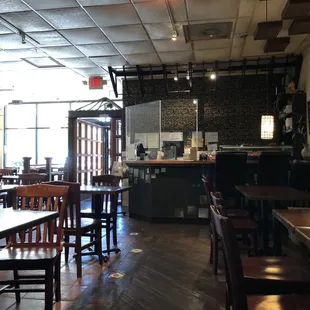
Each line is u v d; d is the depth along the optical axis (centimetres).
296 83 628
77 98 1052
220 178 454
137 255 377
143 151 661
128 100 760
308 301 148
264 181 429
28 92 955
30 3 406
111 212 396
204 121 729
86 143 814
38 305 252
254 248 314
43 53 608
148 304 252
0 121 1120
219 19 454
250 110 713
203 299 259
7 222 171
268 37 492
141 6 416
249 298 151
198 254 378
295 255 326
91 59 645
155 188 570
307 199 271
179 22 465
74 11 430
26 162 776
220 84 726
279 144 683
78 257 311
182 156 677
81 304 253
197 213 555
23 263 207
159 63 673
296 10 394
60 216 245
